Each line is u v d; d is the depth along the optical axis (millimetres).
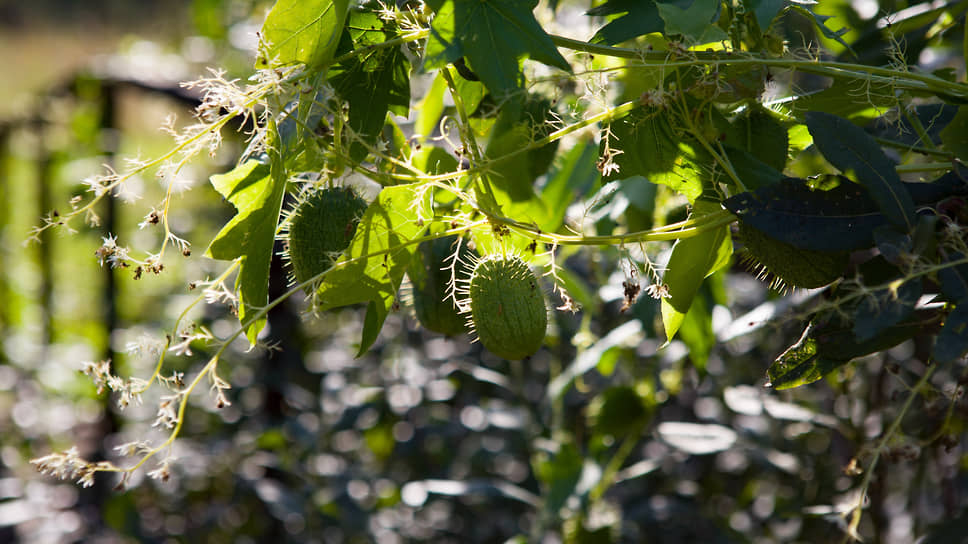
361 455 1881
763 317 1096
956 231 861
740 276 1593
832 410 1460
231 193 933
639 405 1250
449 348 1822
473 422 1771
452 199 985
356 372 1860
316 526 1667
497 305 937
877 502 1184
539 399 1722
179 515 1950
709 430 1359
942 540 984
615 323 1432
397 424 1909
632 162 941
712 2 902
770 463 1424
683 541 1604
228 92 905
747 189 923
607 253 1175
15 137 2691
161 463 903
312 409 1810
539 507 1342
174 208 2307
